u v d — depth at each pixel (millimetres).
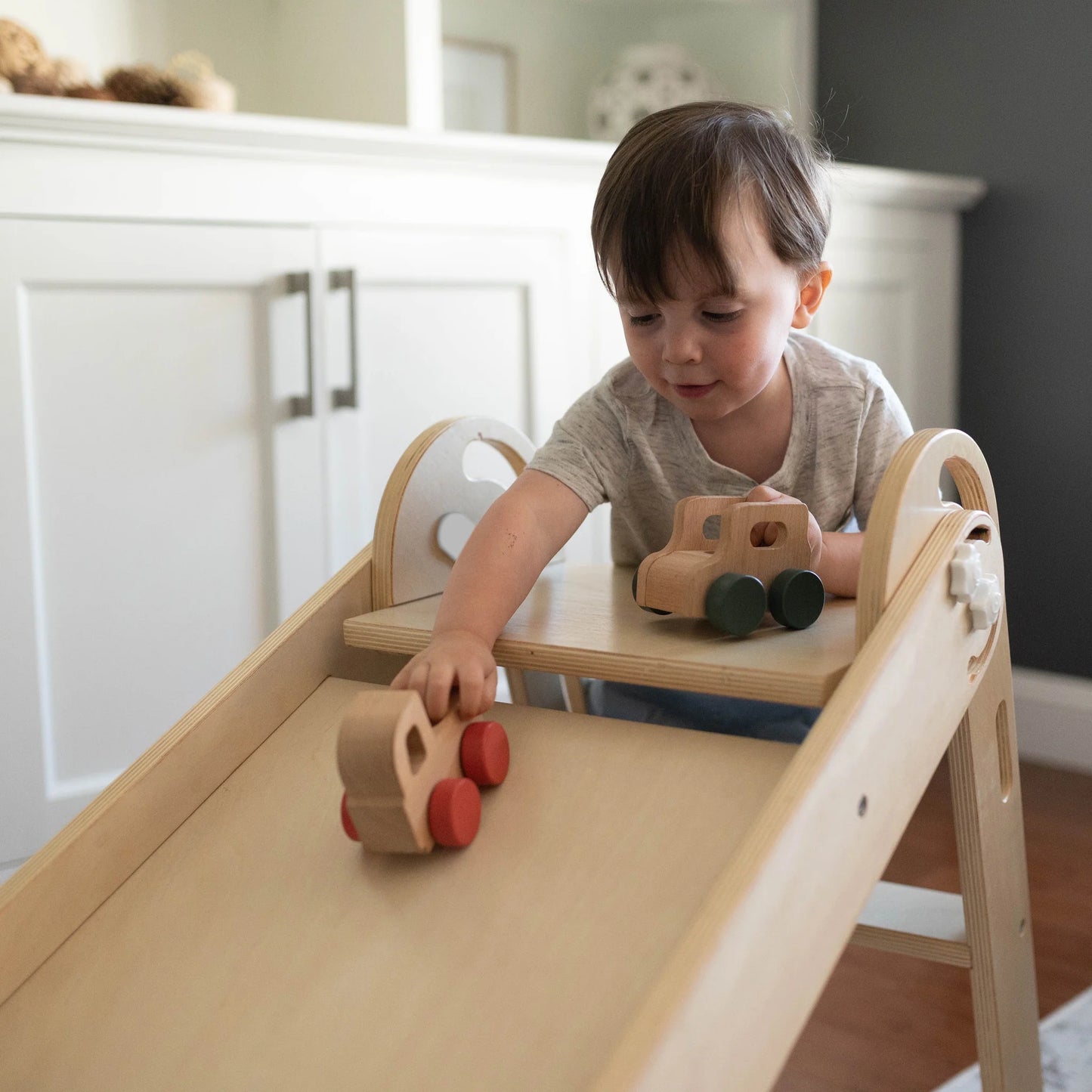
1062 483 1950
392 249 1425
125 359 1257
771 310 799
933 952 851
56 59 1435
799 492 927
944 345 2025
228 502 1341
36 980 668
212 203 1288
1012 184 1962
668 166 771
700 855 605
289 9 1836
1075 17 1859
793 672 639
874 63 2119
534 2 2088
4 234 1166
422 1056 565
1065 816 1723
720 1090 526
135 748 1298
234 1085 582
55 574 1234
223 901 680
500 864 637
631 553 1025
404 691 651
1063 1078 1089
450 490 921
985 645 767
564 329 1589
